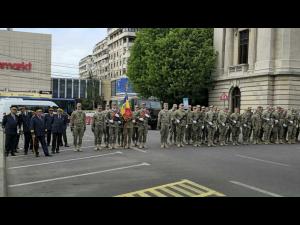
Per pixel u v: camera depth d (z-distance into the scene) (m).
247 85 36.16
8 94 48.25
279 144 22.16
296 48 32.88
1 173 11.13
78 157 15.60
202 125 20.42
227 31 39.91
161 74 39.88
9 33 84.12
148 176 10.84
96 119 18.08
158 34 42.16
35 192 9.12
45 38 87.50
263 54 34.47
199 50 39.81
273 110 22.64
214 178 10.43
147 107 36.88
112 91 103.44
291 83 32.62
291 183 9.88
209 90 42.19
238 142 22.02
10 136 16.70
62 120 17.58
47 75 88.06
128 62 46.41
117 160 14.34
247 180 10.18
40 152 17.88
